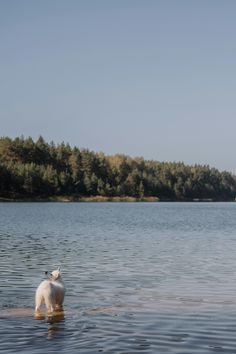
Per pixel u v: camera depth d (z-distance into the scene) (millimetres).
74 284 19688
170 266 24672
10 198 158000
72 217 75875
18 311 15156
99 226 56688
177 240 39562
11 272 22594
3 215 79125
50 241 37875
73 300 16703
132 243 36781
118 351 11562
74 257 28047
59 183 174375
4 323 13805
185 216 85125
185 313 14992
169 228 54188
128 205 153125
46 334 12797
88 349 11672
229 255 29250
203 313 15000
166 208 131000
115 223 62688
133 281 20438
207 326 13578
